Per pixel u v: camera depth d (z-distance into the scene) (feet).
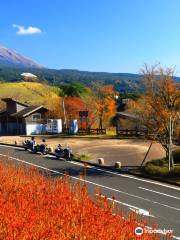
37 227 26.63
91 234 26.09
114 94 261.03
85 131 215.51
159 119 109.81
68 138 193.77
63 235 25.82
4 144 178.81
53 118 235.40
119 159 126.00
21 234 24.95
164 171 98.37
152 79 111.34
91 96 270.05
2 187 43.42
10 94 438.81
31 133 226.17
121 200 76.02
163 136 110.73
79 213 30.32
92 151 144.77
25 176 55.36
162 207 71.10
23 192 39.83
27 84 480.23
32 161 125.90
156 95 110.01
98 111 240.94
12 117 236.02
